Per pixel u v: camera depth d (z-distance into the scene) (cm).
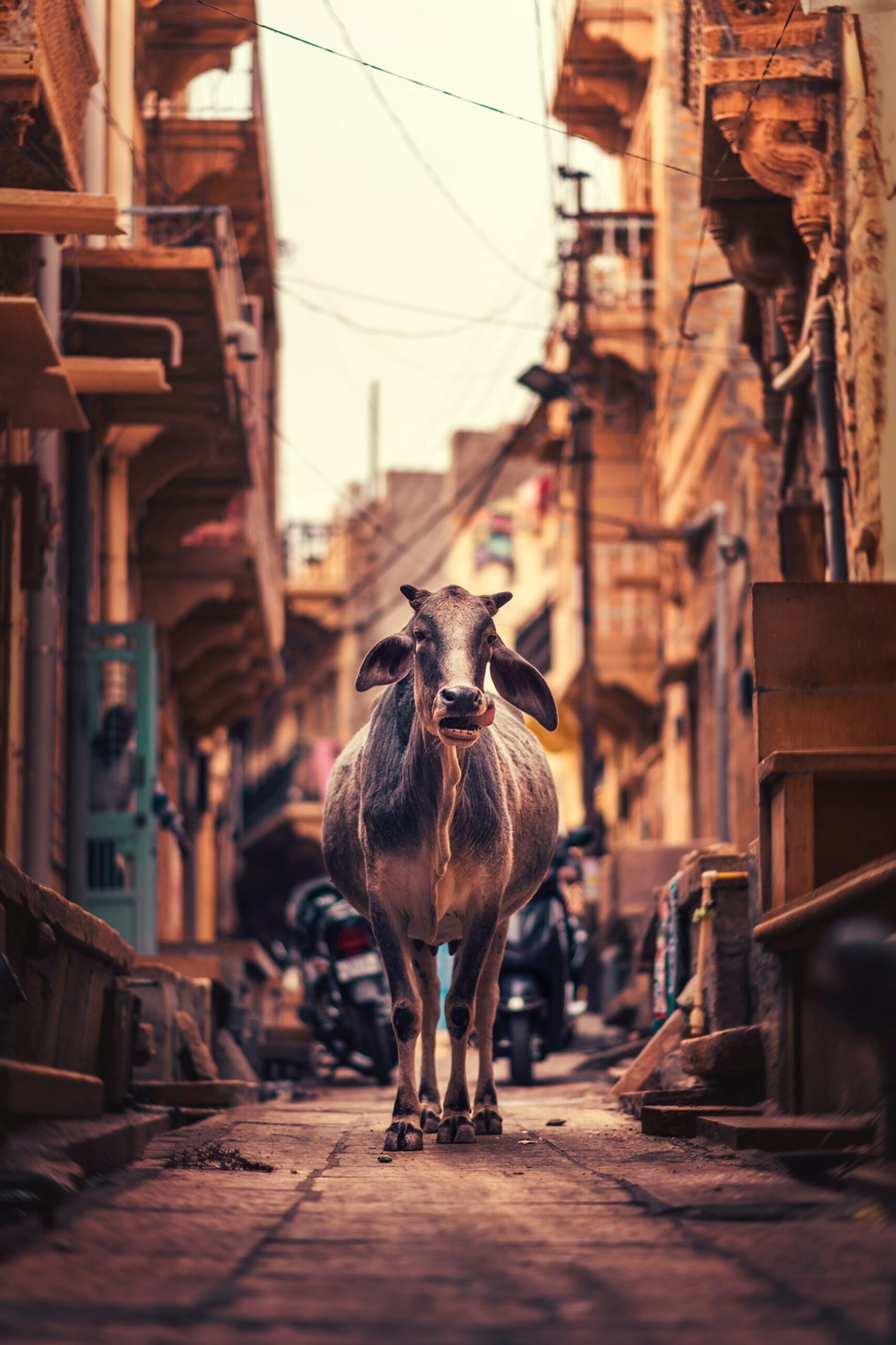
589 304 2597
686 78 1136
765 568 1916
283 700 5369
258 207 2078
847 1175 473
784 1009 684
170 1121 804
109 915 1362
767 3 1023
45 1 917
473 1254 375
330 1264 363
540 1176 546
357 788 766
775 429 1423
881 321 927
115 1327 297
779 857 686
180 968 1259
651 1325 295
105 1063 754
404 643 702
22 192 866
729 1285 333
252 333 1503
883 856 675
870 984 295
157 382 1111
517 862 779
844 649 738
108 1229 417
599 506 3116
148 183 1811
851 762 672
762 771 704
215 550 1911
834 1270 342
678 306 2653
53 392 971
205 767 2659
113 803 1388
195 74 1880
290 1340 285
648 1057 905
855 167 969
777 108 1016
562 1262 364
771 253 1154
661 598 2977
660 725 3084
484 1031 779
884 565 919
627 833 3666
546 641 3609
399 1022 682
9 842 1107
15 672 1111
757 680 734
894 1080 436
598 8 2570
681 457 2581
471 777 698
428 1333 290
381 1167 583
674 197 2627
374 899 699
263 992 2377
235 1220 435
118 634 1398
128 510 1697
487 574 4691
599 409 2639
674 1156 606
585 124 2862
